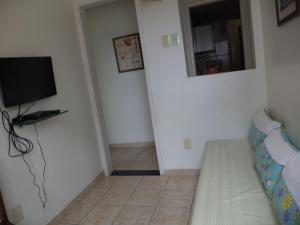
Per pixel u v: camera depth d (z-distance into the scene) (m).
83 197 2.90
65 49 2.83
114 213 2.52
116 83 4.32
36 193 2.28
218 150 2.42
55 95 2.61
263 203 1.54
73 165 2.80
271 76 2.35
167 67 2.86
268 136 1.90
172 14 2.73
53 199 2.48
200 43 2.84
